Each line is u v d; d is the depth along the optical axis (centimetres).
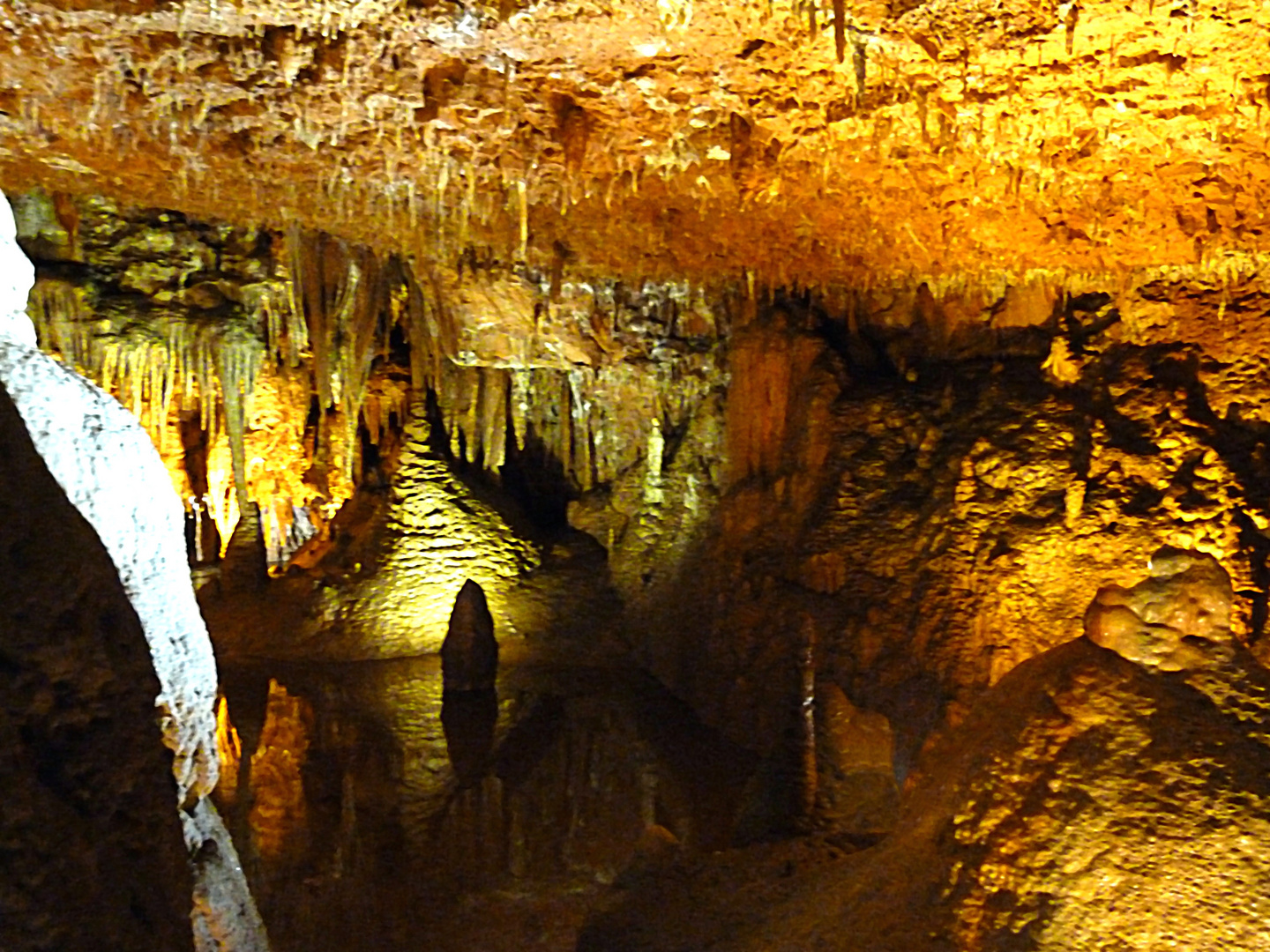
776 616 960
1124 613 338
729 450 1095
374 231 902
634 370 1159
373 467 1344
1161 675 326
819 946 348
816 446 993
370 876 654
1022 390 909
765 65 490
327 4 443
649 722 1026
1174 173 619
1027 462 848
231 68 519
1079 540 796
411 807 786
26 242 995
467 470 1353
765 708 934
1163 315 866
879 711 830
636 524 1226
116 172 757
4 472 156
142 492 237
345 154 655
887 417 966
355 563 1282
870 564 906
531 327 1122
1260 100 498
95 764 154
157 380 1095
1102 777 309
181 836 178
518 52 487
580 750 938
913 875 342
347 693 1112
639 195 717
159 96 565
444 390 1296
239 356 1120
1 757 135
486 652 1139
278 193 776
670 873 495
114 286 1042
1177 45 445
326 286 1071
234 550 1244
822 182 662
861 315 1051
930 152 593
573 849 703
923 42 451
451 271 1036
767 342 1048
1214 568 336
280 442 1270
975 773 341
